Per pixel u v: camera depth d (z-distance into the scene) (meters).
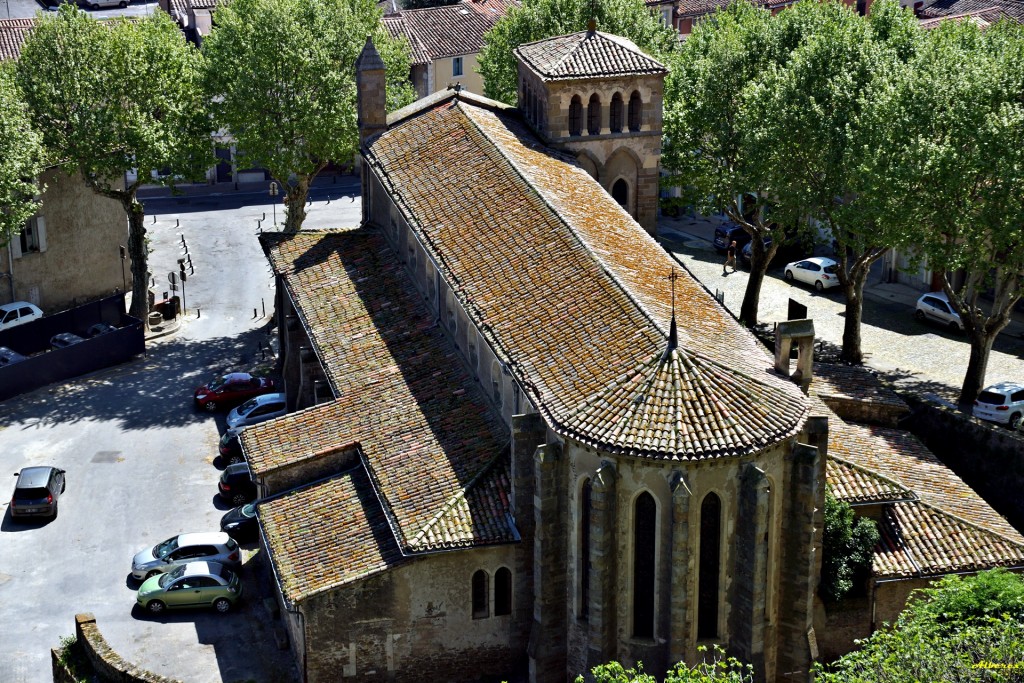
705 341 59.84
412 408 69.69
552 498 57.66
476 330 67.88
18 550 76.56
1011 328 101.62
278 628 68.81
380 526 63.72
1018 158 77.00
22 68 99.62
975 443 76.12
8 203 92.88
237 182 146.62
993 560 64.19
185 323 109.94
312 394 84.50
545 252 67.62
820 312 106.62
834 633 63.66
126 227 114.81
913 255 94.56
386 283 82.19
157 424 91.75
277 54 100.94
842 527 62.72
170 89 102.56
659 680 57.28
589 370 58.28
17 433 90.38
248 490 80.56
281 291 93.81
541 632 59.62
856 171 83.94
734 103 96.50
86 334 104.75
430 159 82.31
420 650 62.16
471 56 154.50
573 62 86.50
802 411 56.19
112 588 73.00
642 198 90.06
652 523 55.56
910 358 96.88
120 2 161.38
